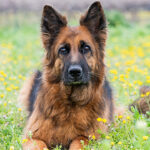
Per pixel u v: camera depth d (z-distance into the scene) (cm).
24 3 2869
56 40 583
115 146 481
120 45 1841
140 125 459
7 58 1316
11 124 603
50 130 535
